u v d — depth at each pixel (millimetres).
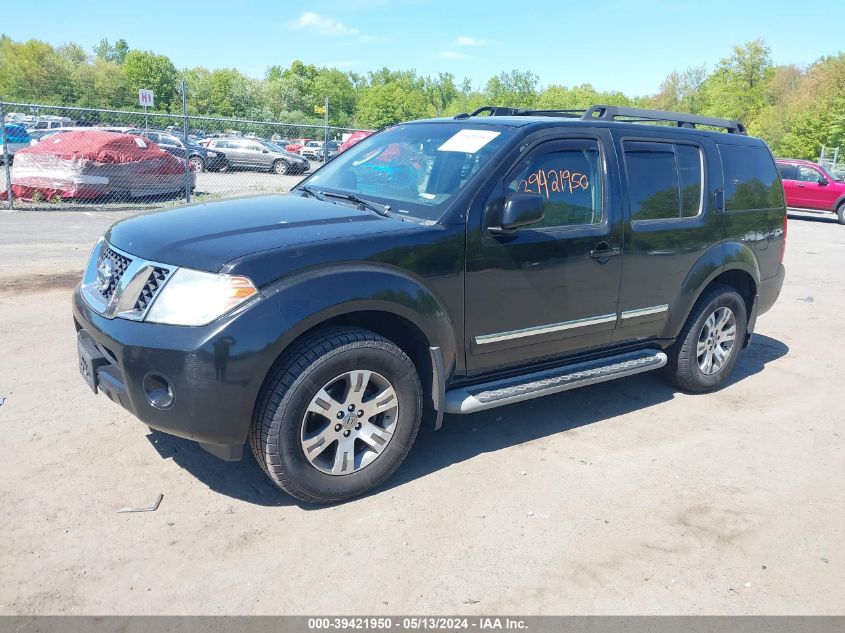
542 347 4090
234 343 2930
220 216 3613
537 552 3098
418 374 3713
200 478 3576
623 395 5152
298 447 3180
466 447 4125
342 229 3375
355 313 3408
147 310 3057
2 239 10148
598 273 4180
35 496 3305
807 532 3387
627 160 4371
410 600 2746
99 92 83938
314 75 133750
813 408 5070
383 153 4395
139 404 3084
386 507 3406
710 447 4297
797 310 8406
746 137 5375
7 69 81500
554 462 3979
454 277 3564
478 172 3719
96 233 11203
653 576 2977
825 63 56188
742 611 2783
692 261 4758
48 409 4250
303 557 2975
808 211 22516
